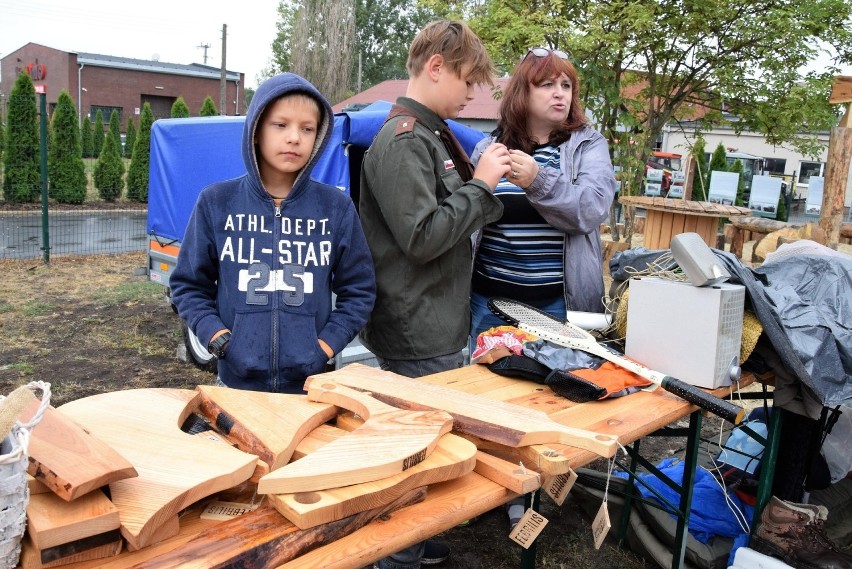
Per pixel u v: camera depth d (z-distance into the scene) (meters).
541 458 1.32
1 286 7.61
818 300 2.24
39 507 0.93
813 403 2.15
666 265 2.30
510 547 2.83
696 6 6.18
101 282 8.08
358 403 1.42
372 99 25.97
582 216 2.30
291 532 1.03
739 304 1.99
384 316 2.11
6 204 14.28
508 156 2.01
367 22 47.03
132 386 4.70
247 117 1.76
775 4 6.34
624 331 2.27
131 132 24.81
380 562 2.03
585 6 6.57
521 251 2.48
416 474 1.15
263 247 1.80
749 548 2.44
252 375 1.77
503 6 6.68
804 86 6.60
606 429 1.61
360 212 2.14
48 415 1.10
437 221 1.87
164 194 5.22
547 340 2.06
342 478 1.09
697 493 2.75
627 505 2.82
